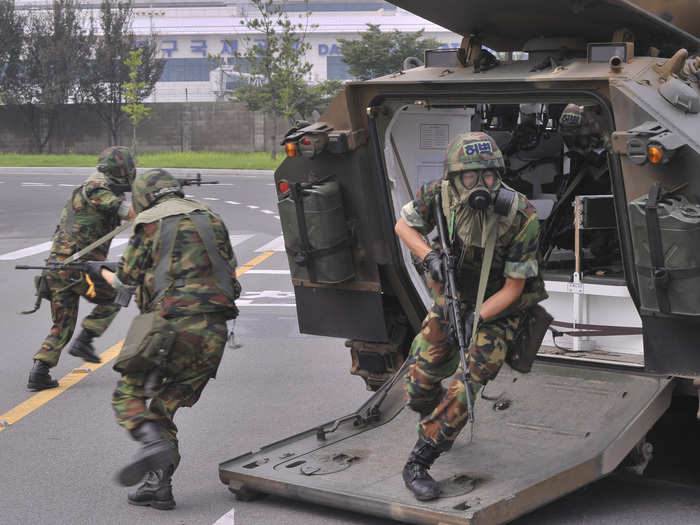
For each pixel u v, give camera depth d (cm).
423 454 449
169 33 8350
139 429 465
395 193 583
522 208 431
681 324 462
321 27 8025
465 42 546
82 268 582
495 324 450
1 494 515
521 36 572
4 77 5106
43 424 656
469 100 523
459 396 443
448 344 462
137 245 489
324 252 562
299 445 527
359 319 580
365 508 444
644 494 505
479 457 475
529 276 436
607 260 649
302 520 471
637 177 457
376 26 5028
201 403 714
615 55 489
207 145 4988
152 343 464
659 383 480
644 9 529
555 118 763
